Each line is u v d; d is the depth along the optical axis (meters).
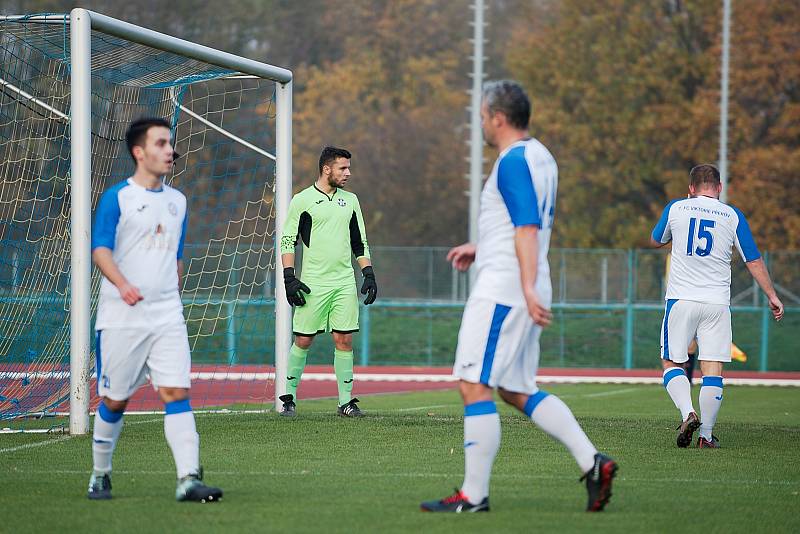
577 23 142.00
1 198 47.91
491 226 20.16
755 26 130.50
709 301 31.84
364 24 167.75
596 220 142.00
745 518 20.30
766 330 86.75
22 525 19.27
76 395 32.72
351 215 38.25
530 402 20.56
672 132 133.50
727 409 48.88
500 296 19.86
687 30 140.75
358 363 88.75
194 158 113.94
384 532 18.59
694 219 32.06
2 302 46.88
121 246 21.25
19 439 31.53
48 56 40.84
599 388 64.25
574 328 89.31
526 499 22.02
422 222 155.00
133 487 23.39
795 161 124.25
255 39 170.62
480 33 85.19
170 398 21.56
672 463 27.89
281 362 39.56
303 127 153.12
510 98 20.11
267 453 28.86
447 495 22.39
